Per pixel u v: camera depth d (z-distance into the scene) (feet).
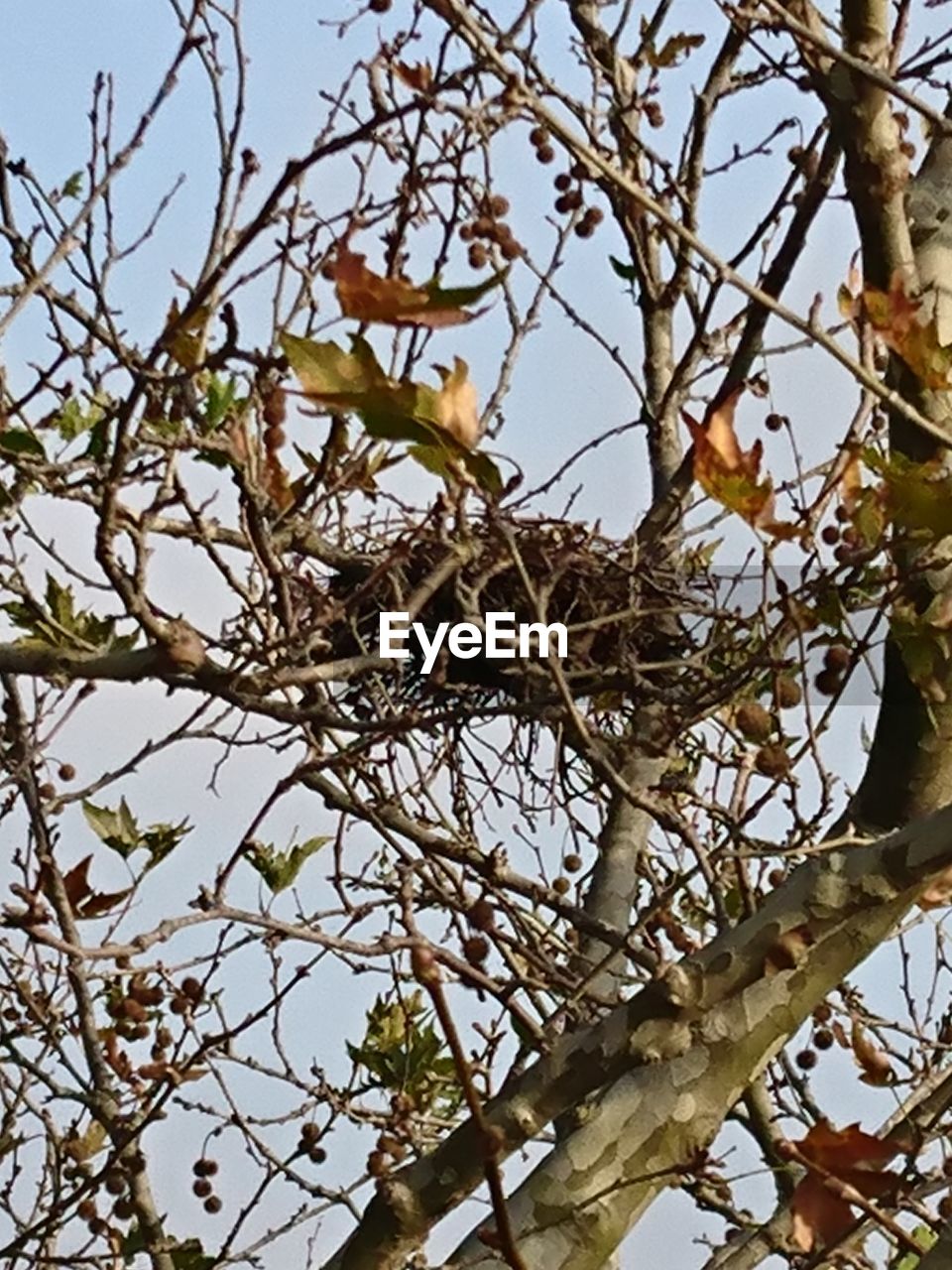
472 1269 9.87
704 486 7.45
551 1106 9.42
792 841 12.22
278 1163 13.66
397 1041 13.98
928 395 9.56
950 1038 15.15
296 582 11.56
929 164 11.41
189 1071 11.58
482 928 9.81
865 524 9.07
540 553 12.55
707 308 13.26
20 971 14.07
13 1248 12.41
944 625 9.39
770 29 10.93
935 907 10.66
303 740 11.23
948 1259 7.70
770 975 9.22
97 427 9.82
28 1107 14.19
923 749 10.30
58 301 10.07
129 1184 13.50
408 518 12.88
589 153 7.26
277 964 13.19
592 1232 9.91
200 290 7.90
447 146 11.00
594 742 9.89
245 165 10.35
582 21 14.48
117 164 10.88
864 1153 7.48
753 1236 12.99
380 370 5.70
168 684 9.37
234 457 9.71
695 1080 10.05
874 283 10.39
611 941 12.10
